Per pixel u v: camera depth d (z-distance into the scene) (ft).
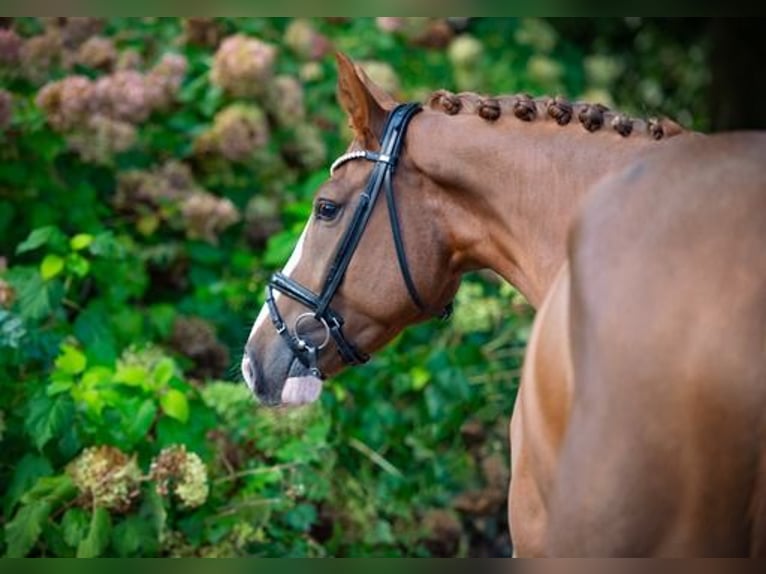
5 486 16.81
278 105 22.31
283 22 24.86
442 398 18.61
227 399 17.67
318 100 24.06
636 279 8.63
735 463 8.32
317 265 12.51
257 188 22.26
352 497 18.45
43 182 20.38
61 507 16.17
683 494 8.45
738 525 8.47
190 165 21.97
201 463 15.90
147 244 21.01
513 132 11.82
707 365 8.30
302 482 17.52
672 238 8.63
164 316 19.49
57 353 16.76
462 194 12.05
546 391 9.39
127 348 18.43
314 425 17.88
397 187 12.25
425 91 25.35
